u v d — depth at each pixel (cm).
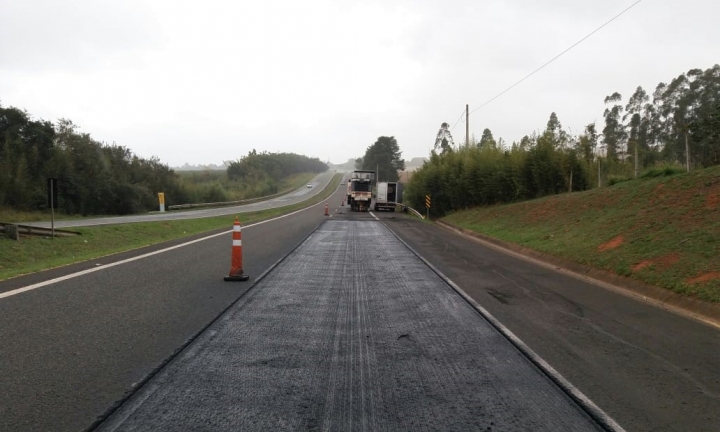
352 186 5325
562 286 988
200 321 683
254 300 823
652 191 1514
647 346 593
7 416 390
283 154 16688
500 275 1121
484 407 417
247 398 429
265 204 6662
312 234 2145
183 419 388
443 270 1181
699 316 744
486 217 2622
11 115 4097
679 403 430
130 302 793
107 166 4753
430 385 464
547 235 1641
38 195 3744
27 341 580
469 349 575
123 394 434
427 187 4219
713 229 1037
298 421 387
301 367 508
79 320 677
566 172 2688
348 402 423
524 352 565
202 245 1647
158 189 5538
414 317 723
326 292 898
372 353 556
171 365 509
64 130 4688
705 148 2091
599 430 379
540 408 417
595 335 639
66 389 444
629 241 1190
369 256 1421
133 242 2320
